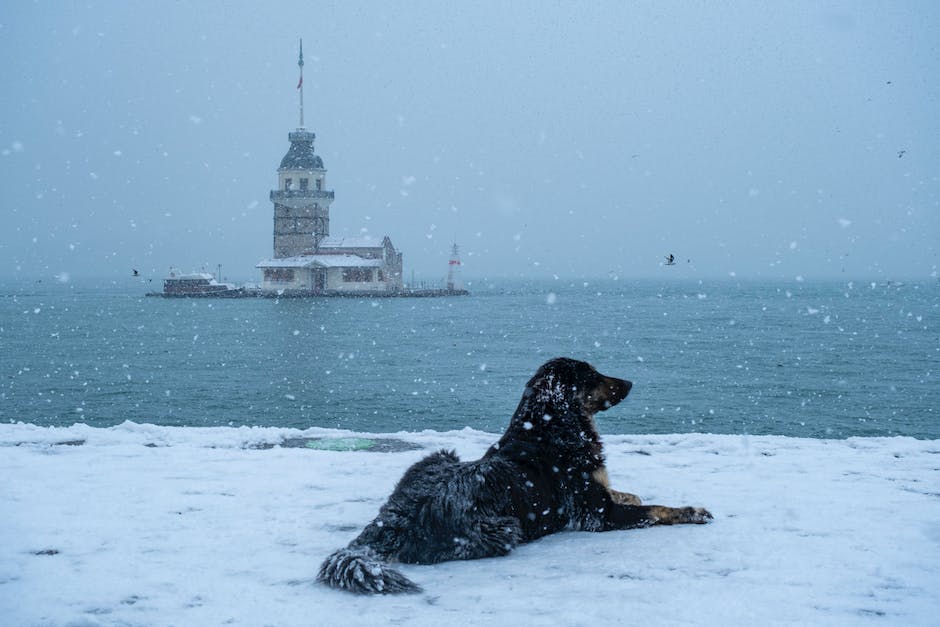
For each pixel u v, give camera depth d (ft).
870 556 15.46
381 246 485.56
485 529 16.12
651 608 12.66
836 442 30.66
